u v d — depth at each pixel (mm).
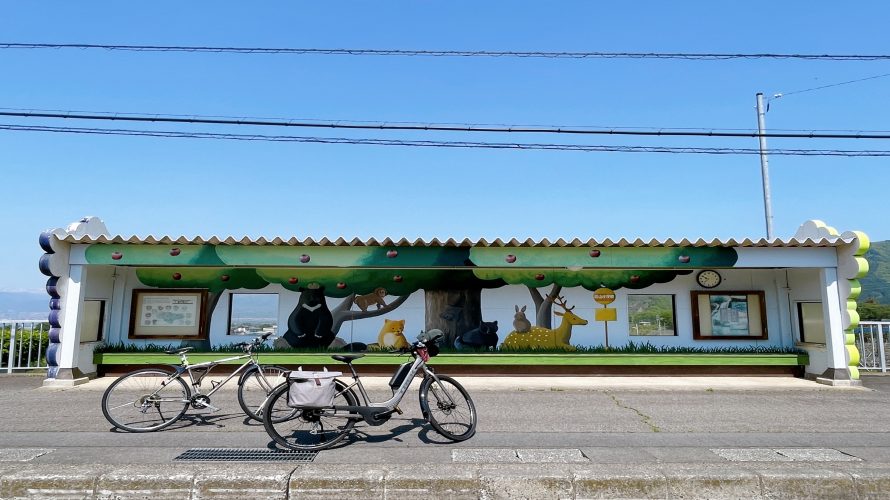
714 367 11078
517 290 11672
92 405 7898
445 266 10391
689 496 4535
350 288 11609
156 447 5617
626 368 11070
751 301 11688
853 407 8070
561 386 9703
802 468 4793
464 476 4547
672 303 11742
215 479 4492
